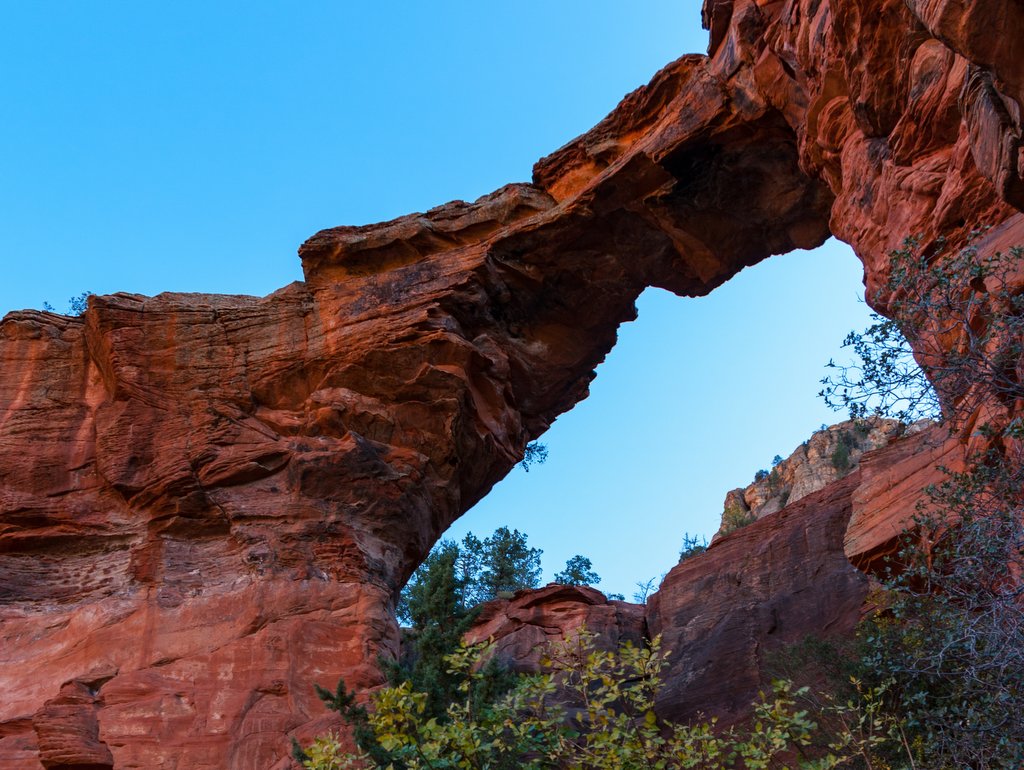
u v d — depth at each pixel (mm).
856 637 18156
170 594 22484
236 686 20672
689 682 22469
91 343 27000
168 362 26234
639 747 10852
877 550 14297
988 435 10719
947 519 11539
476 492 27391
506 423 26969
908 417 10414
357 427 25344
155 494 24109
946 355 10367
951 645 10055
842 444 47562
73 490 24625
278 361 26109
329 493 24391
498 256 26859
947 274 10414
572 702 20688
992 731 9852
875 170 17203
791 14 19625
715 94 23500
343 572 23094
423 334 25734
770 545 24797
